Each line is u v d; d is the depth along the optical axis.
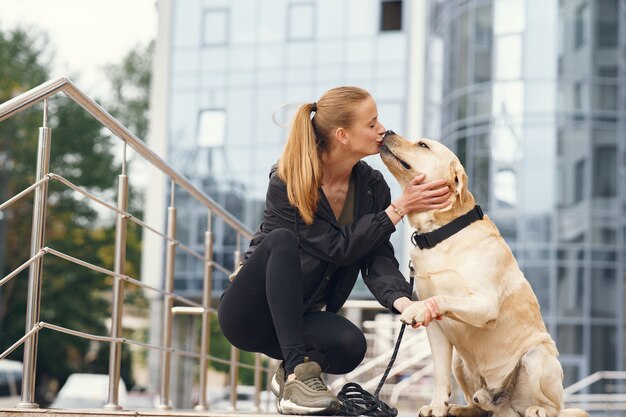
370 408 2.79
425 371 8.36
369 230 2.91
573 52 15.47
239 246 5.23
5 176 28.02
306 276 2.96
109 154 30.12
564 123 15.41
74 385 19.16
